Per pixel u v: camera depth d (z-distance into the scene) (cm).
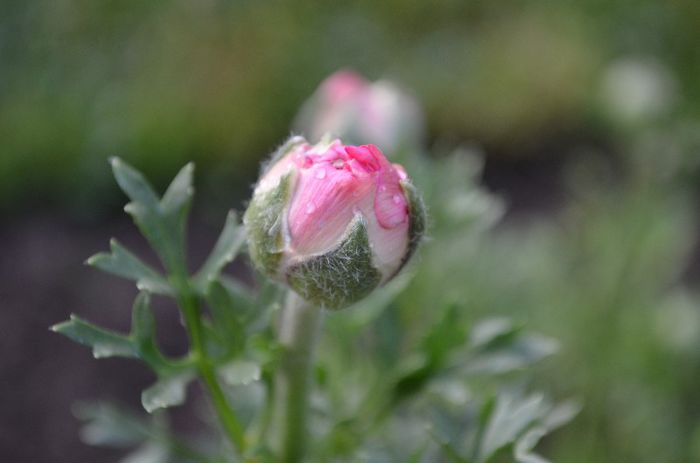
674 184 58
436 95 94
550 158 92
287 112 91
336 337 36
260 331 32
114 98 87
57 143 83
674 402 53
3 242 77
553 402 53
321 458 34
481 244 53
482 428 33
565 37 102
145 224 33
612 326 53
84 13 91
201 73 92
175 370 32
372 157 30
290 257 30
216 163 86
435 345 35
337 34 98
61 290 72
